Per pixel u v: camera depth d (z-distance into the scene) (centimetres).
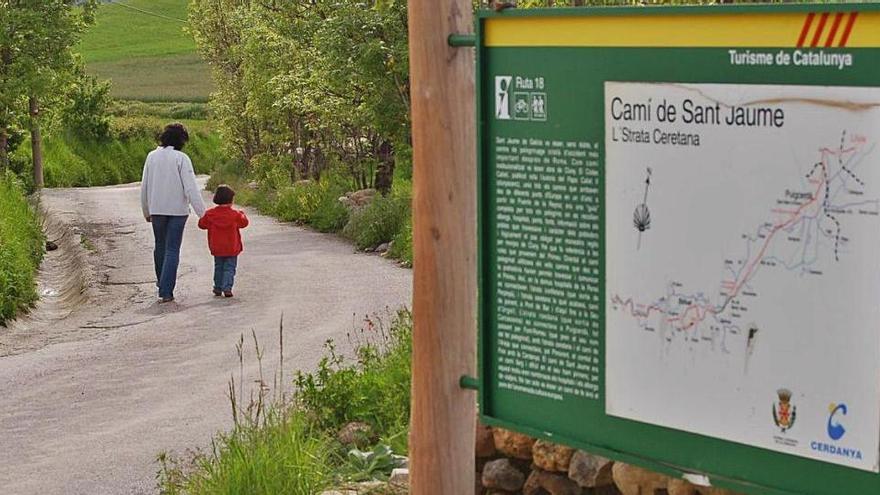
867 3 352
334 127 2619
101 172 5388
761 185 379
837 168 363
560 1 838
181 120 6569
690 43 388
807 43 365
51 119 4016
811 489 381
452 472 473
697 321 397
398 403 800
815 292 371
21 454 842
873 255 360
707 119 388
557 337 434
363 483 672
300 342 1192
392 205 2108
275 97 3138
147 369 1110
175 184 1477
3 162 3384
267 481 646
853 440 370
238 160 4084
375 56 2039
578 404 431
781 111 372
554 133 427
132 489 752
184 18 9800
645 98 401
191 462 771
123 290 1681
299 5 2556
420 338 470
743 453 393
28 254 2039
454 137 462
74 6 3353
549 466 539
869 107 356
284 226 2611
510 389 449
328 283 1608
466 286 469
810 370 375
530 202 436
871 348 363
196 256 1930
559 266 430
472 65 466
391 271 1723
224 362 1114
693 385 401
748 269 384
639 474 501
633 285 411
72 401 999
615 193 412
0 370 1155
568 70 420
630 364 415
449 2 459
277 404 786
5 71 3200
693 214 394
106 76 8038
